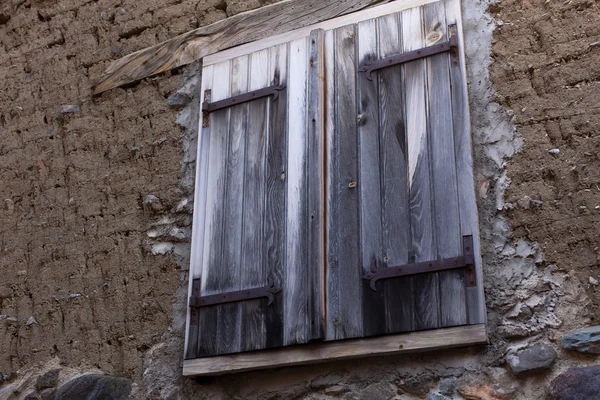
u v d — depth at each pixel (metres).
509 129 5.36
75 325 6.32
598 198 5.00
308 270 5.39
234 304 5.59
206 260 5.81
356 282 5.24
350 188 5.50
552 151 5.20
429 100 5.52
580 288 4.86
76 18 7.50
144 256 6.28
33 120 7.24
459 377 4.92
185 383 5.72
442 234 5.15
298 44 6.13
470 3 5.79
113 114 6.91
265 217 5.71
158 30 7.06
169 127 6.61
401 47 5.76
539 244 5.04
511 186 5.21
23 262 6.75
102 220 6.56
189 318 5.71
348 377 5.20
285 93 6.01
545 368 4.74
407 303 5.07
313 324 5.24
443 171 5.30
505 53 5.56
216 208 5.94
